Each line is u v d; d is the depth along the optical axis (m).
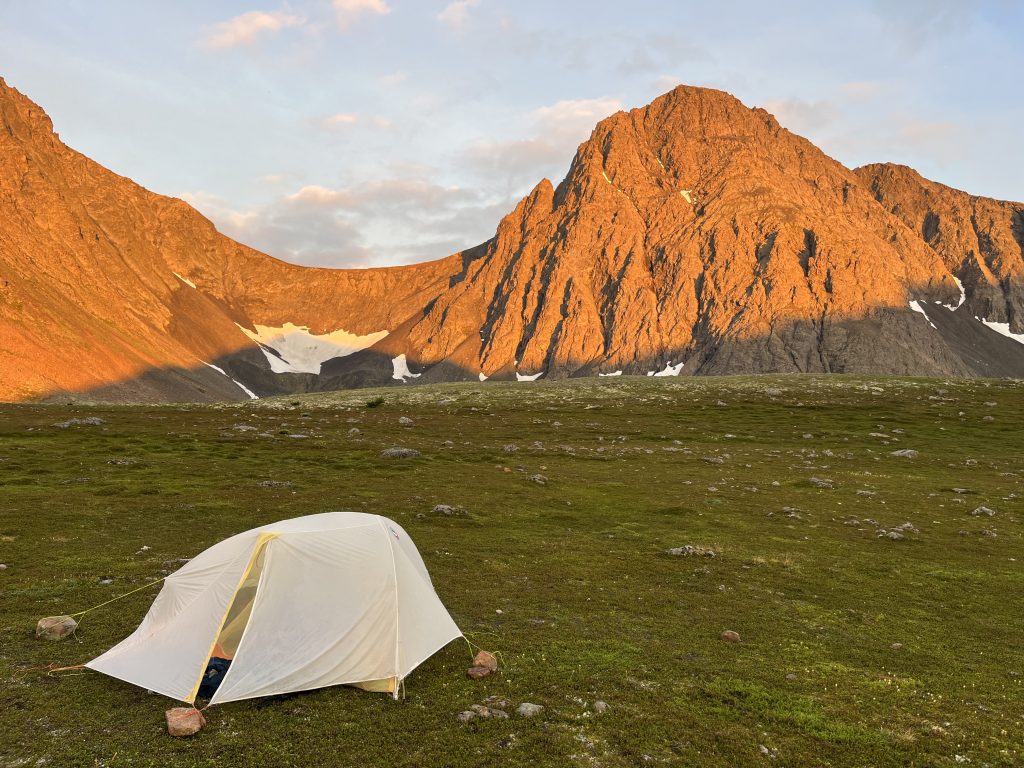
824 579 26.66
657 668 16.69
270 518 33.22
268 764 11.52
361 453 59.56
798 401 108.94
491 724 13.24
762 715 14.30
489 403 117.19
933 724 14.25
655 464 59.78
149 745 12.01
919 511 41.69
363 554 16.41
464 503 39.84
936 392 115.19
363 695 14.48
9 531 28.36
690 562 28.30
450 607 21.02
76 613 18.83
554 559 28.00
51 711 13.11
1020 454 68.00
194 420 85.56
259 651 14.50
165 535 29.03
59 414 83.88
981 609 23.44
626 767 11.84
